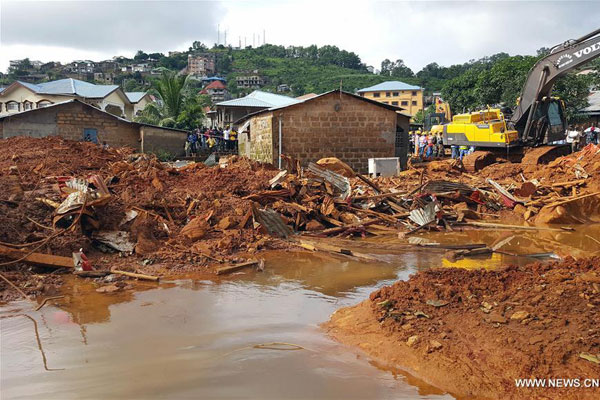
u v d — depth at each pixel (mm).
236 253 10383
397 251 10742
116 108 54094
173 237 10844
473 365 4781
